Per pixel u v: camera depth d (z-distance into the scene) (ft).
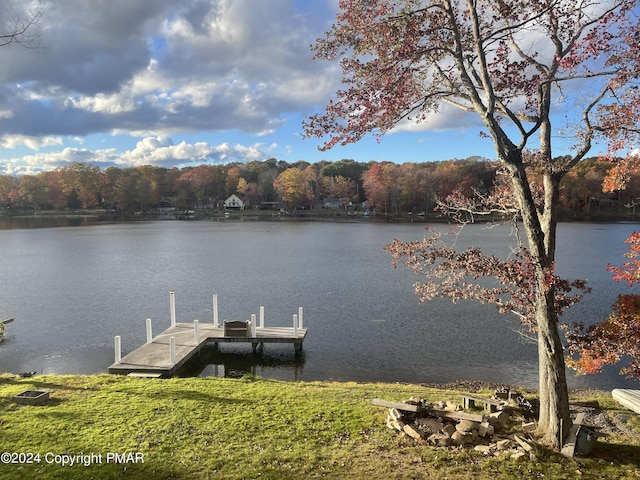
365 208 374.84
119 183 374.43
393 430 22.85
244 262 114.42
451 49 21.88
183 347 45.88
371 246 150.51
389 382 40.57
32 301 72.95
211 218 344.28
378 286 82.89
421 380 41.01
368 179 346.54
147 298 75.10
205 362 46.55
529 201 20.22
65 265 110.11
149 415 24.59
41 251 139.23
